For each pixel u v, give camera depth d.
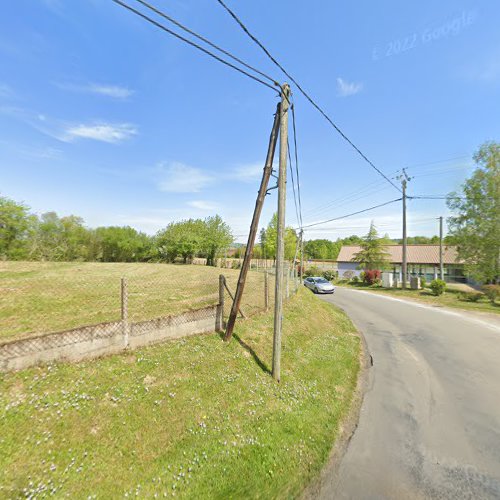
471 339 9.59
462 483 3.41
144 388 4.35
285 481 3.42
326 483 3.42
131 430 3.66
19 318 6.12
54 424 3.39
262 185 6.22
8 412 3.32
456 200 20.88
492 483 3.40
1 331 5.22
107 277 14.20
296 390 5.55
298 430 4.39
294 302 12.48
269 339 7.46
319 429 4.50
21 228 27.69
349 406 5.33
